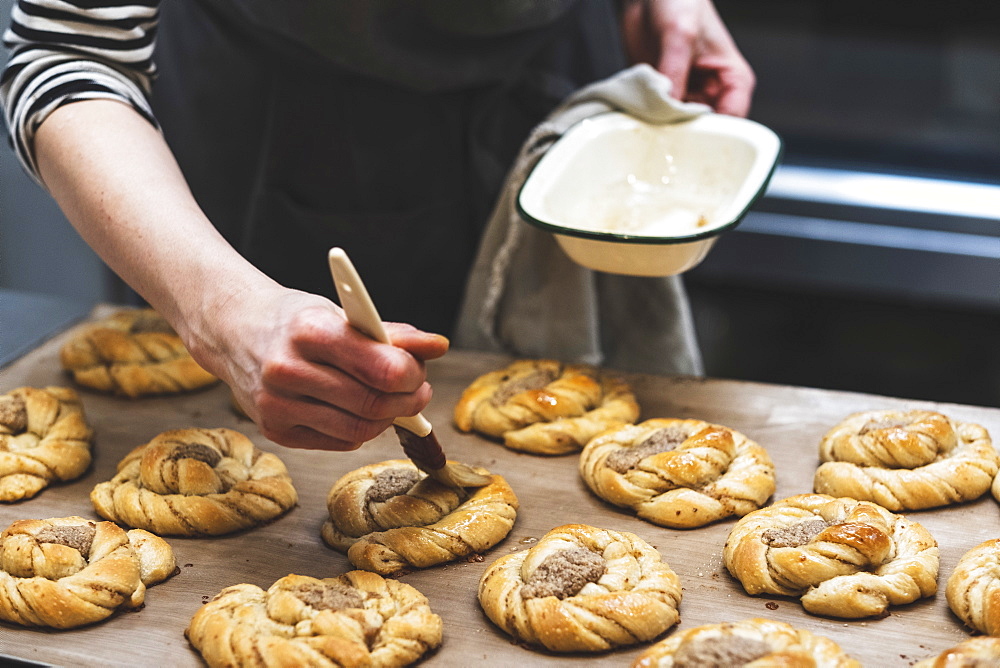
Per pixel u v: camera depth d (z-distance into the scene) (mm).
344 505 1017
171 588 980
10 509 1052
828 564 952
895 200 1548
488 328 1236
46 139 1041
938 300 1676
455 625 949
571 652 926
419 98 1203
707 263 1679
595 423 1110
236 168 1243
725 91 1232
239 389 947
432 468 1007
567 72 1262
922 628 938
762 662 861
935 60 1519
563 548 973
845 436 1064
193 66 1206
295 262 1246
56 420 1112
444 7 1143
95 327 1229
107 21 1070
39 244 1653
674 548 1008
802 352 1795
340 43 1139
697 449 1048
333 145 1206
